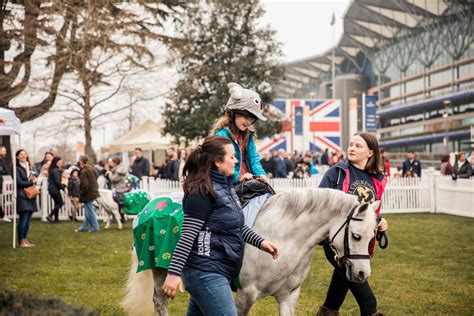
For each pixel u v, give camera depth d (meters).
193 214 3.41
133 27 20.97
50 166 15.63
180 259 3.35
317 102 33.50
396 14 61.28
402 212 17.67
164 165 18.67
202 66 25.69
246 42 27.03
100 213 16.19
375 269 8.49
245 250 4.14
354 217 3.98
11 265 8.87
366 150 4.70
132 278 5.00
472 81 52.91
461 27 54.12
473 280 7.75
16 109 19.39
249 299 4.17
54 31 18.27
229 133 4.51
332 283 4.92
